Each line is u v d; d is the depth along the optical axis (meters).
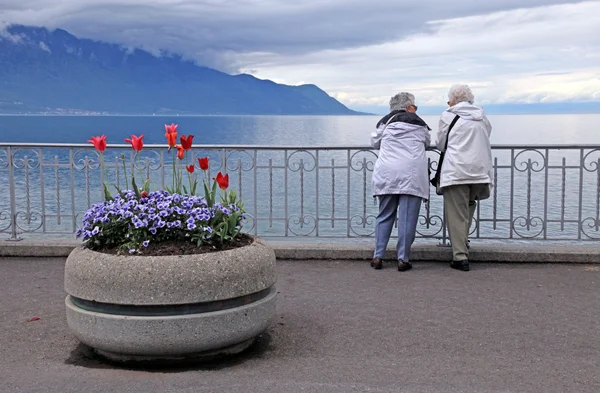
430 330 4.77
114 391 3.62
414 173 6.61
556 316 5.10
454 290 5.90
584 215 21.80
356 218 7.68
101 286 3.93
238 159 7.70
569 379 3.83
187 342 3.93
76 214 7.79
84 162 7.70
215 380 3.79
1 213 7.86
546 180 7.40
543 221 7.46
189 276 3.91
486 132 6.73
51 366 4.07
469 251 7.03
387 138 6.80
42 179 7.74
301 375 3.89
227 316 4.01
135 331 3.89
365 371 3.96
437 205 21.19
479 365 4.07
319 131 122.44
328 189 27.23
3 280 6.30
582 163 7.31
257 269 4.18
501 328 4.80
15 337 4.64
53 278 6.39
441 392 3.61
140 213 4.24
